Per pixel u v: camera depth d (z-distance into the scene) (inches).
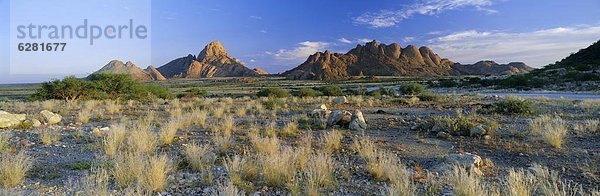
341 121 423.5
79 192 174.9
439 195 180.5
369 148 268.1
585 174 209.6
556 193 171.6
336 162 251.0
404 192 172.2
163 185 192.9
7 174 198.2
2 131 380.2
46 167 234.5
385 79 5767.7
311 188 180.1
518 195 166.2
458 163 220.1
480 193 167.2
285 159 216.1
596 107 592.4
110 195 173.3
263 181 205.5
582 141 301.0
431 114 565.0
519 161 248.4
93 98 1131.9
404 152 283.0
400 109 671.8
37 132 378.9
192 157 238.4
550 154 261.1
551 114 510.6
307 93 1304.1
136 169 203.5
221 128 403.2
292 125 406.3
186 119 472.7
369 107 730.8
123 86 1199.6
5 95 2544.3
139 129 346.0
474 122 386.9
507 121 442.3
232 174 205.2
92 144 309.4
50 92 1091.9
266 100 959.6
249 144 314.8
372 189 193.3
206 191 187.9
